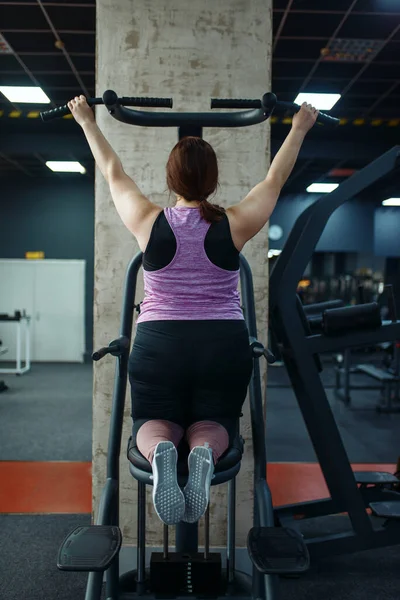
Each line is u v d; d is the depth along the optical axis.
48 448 4.72
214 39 2.51
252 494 2.59
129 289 1.87
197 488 1.23
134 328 2.57
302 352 2.65
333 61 5.80
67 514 3.31
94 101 1.57
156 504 1.21
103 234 2.54
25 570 2.62
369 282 11.61
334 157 7.89
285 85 6.46
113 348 1.68
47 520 3.22
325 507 2.94
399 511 2.59
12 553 2.80
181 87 2.51
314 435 2.71
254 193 1.42
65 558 1.42
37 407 6.44
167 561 2.16
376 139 7.86
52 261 10.77
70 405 6.58
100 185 2.54
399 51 5.55
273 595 1.61
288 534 1.59
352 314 2.59
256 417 1.89
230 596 2.15
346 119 7.68
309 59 5.75
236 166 2.54
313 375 2.66
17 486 3.78
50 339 10.79
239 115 1.63
